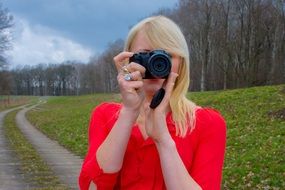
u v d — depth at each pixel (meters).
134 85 2.02
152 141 2.15
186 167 2.14
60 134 26.55
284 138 14.66
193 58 68.81
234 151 14.09
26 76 152.75
